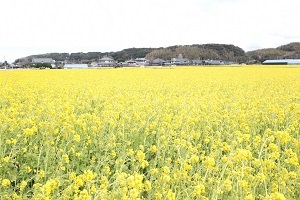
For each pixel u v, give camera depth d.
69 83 19.77
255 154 6.07
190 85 19.23
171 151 5.84
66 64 85.50
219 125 8.02
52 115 6.81
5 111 8.58
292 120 8.08
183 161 4.79
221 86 19.25
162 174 4.32
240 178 4.25
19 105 9.45
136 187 3.55
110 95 13.50
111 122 6.81
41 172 4.63
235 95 13.25
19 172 5.12
